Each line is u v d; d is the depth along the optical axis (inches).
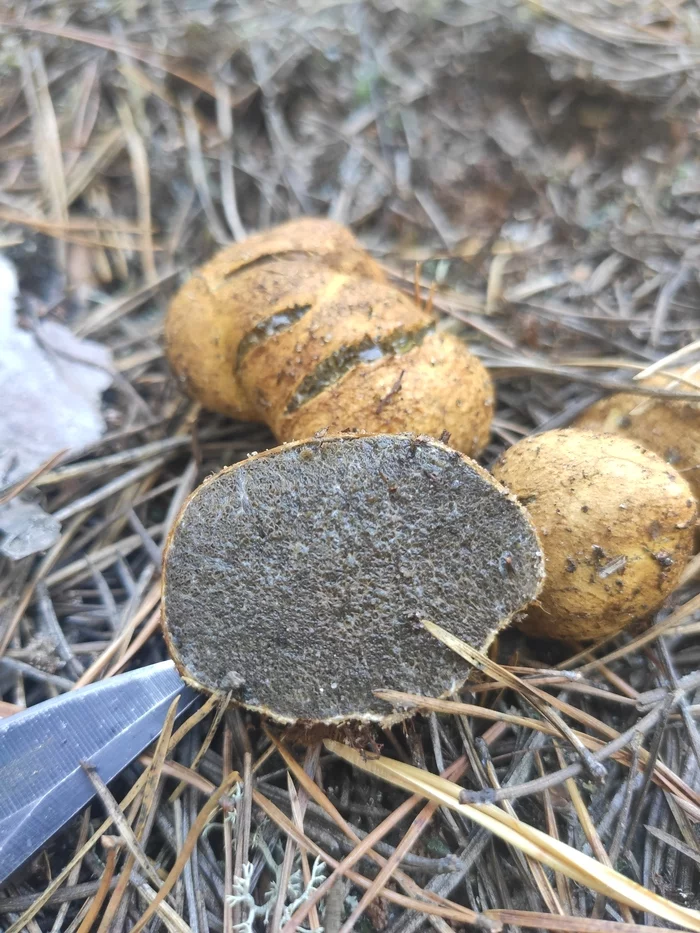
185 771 3.0
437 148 5.8
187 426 4.3
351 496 3.1
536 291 5.1
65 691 3.3
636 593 3.2
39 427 4.0
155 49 5.6
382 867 2.8
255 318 3.6
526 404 4.5
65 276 4.7
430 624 3.0
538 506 3.2
